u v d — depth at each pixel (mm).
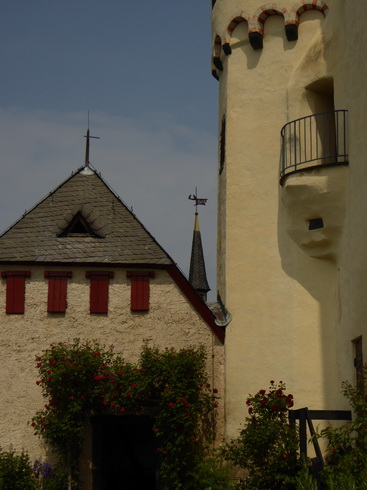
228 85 24016
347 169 20656
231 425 22172
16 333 23125
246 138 23531
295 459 19109
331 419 18750
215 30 24781
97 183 25109
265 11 23391
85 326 23156
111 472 23734
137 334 23141
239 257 23000
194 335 23094
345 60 20922
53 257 23516
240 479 20406
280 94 23219
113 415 22359
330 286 21828
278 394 20234
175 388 21500
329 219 21047
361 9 19609
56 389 21734
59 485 21531
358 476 15594
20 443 22375
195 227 45156
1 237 23953
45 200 24812
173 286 23484
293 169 22125
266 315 22375
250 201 23172
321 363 21562
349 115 20406
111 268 23578
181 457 21297
